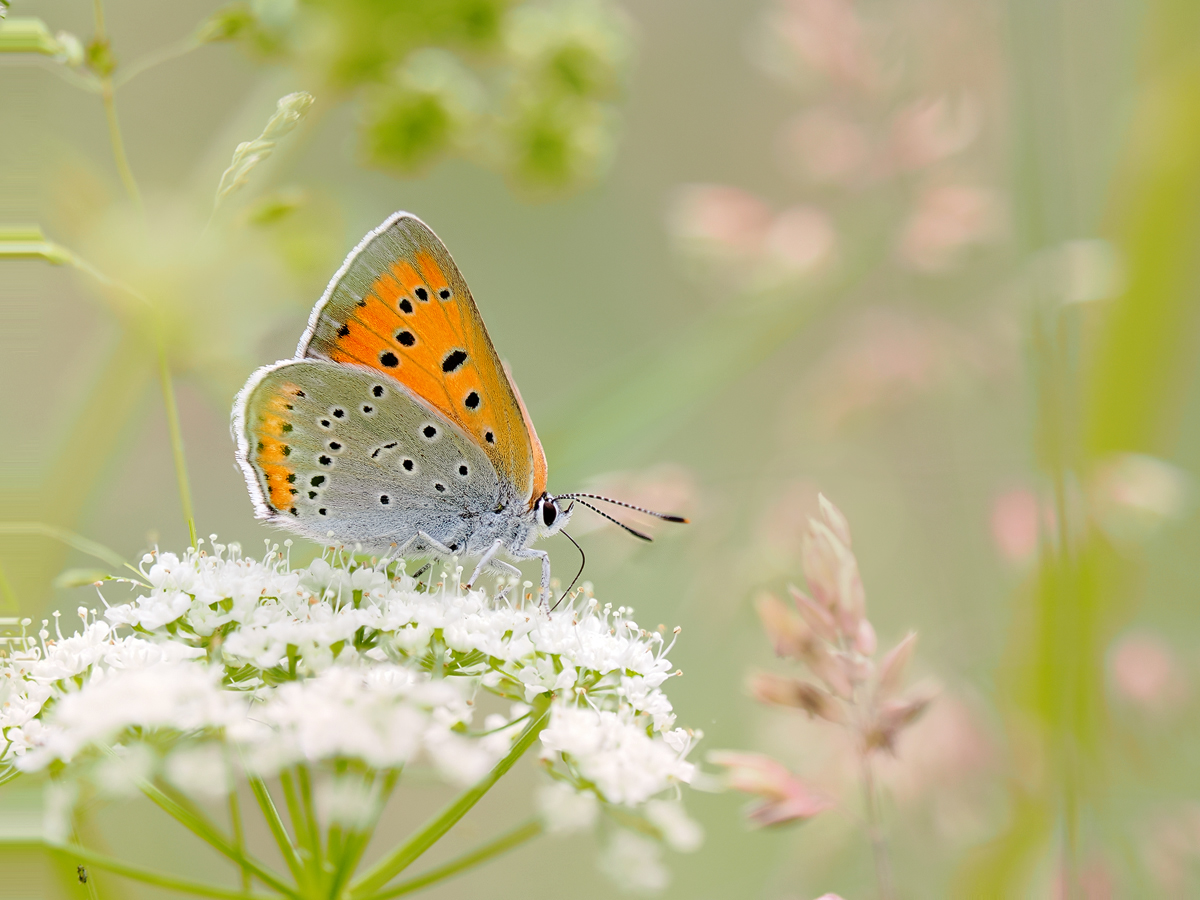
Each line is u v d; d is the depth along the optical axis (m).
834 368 0.24
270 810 0.19
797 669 0.22
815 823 0.22
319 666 0.20
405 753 0.19
